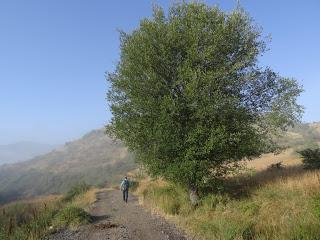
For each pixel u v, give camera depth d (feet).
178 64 62.49
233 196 62.03
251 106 67.46
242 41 65.31
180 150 60.64
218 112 59.72
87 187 177.78
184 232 46.29
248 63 64.28
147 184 125.18
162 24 63.41
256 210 48.62
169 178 62.39
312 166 75.46
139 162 67.56
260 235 37.22
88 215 61.41
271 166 93.45
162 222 54.44
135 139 64.39
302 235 33.63
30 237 47.16
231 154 62.03
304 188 52.60
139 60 62.28
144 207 74.74
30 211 78.54
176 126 60.08
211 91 60.44
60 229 53.78
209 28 63.31
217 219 46.06
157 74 62.85
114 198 110.11
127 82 63.52
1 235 46.70
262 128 67.77
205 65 62.75
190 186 63.21
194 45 60.13
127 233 48.11
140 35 64.08
